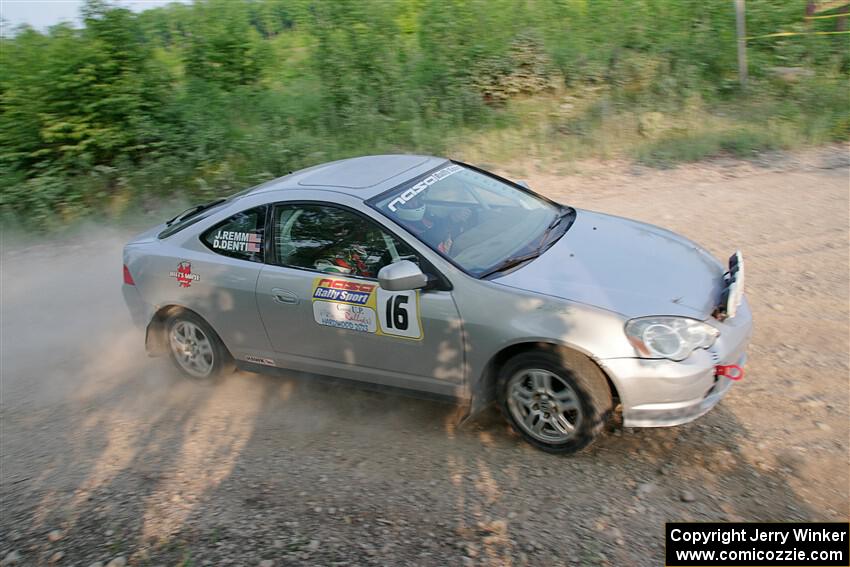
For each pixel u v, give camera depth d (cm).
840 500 362
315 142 1080
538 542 350
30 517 411
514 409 421
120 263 854
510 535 357
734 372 394
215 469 441
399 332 434
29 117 1025
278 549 359
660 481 388
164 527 387
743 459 398
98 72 1058
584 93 1252
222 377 538
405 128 1133
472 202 491
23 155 1023
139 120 1048
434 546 354
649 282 415
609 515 366
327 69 1239
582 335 385
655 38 1305
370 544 358
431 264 427
